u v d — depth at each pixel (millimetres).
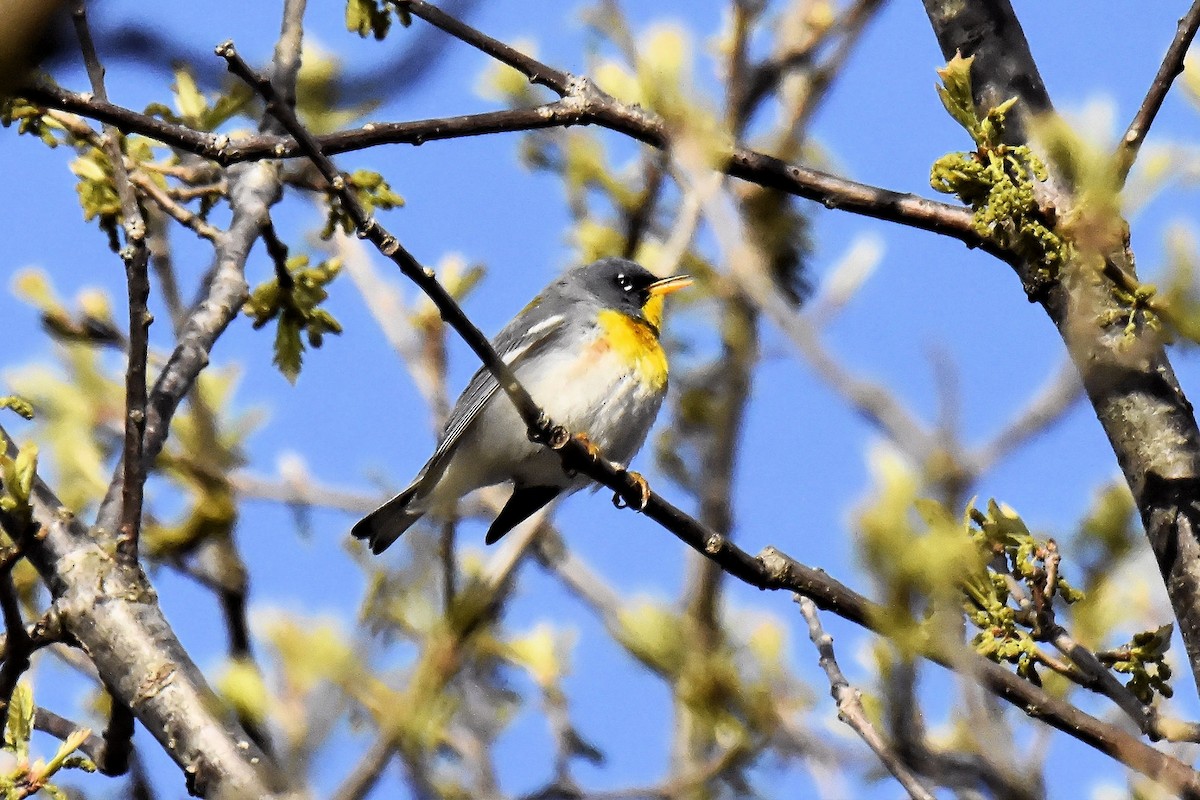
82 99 8164
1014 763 5961
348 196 7875
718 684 9570
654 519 9094
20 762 8211
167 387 10609
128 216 8695
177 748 8031
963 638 5762
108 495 9477
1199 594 8070
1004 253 9031
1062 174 8148
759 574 8844
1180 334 7590
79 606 8461
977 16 9383
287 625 8312
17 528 7973
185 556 10992
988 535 8250
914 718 6734
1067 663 7953
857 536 5387
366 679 8227
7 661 8227
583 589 12062
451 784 9188
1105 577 8586
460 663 8461
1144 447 8406
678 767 9922
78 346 12578
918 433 5582
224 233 12352
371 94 5949
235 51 7426
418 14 9688
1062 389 6035
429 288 8375
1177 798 7180
